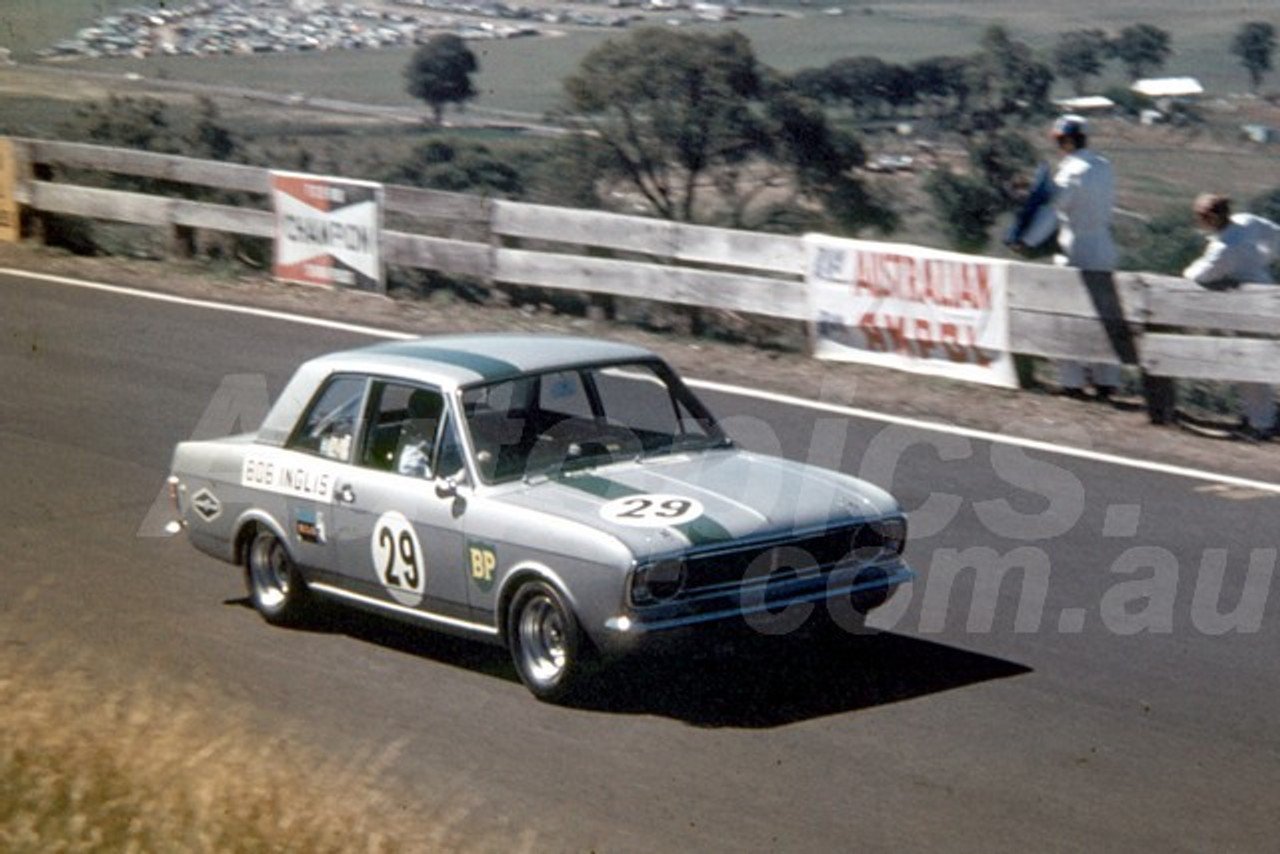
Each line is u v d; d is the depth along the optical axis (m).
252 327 38.75
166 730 14.75
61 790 13.06
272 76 147.12
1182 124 129.50
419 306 41.12
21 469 27.70
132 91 99.19
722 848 13.90
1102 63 146.88
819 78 108.19
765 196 76.12
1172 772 15.41
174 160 46.25
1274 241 29.12
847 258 34.22
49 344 37.16
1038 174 31.66
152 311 40.72
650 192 76.31
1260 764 15.59
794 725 16.62
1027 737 16.23
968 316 32.47
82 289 43.44
